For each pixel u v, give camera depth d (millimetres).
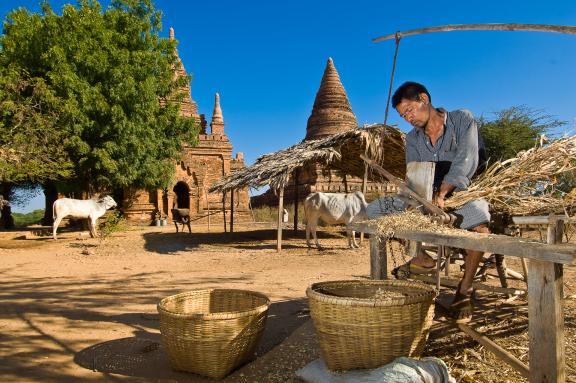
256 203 36312
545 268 2025
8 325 4535
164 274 8000
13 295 6129
